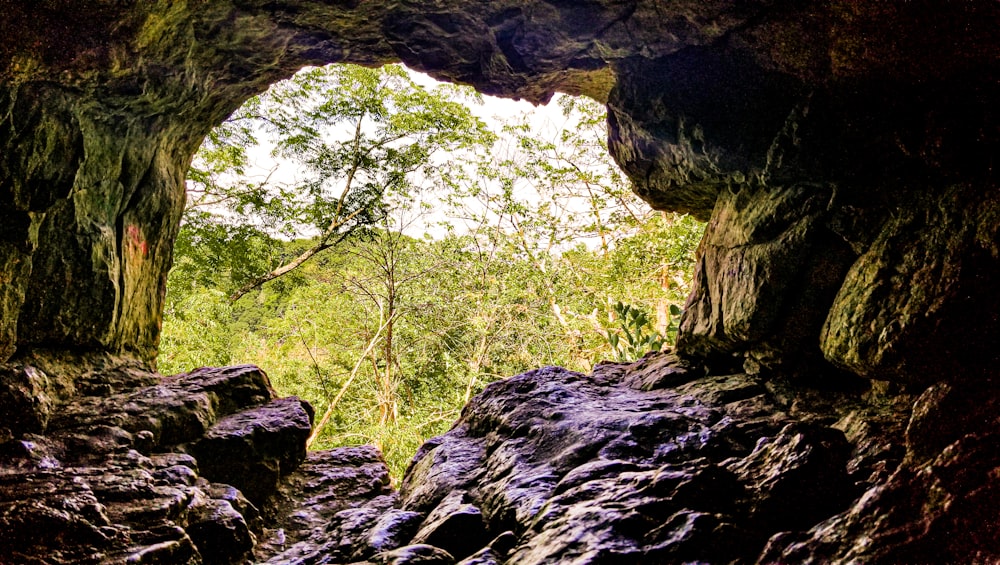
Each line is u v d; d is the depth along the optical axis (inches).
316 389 825.5
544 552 160.2
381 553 208.1
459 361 869.8
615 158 323.6
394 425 697.0
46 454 218.4
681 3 219.9
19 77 209.2
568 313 851.4
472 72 293.9
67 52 214.2
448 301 871.7
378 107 820.0
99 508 192.5
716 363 286.0
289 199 845.2
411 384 891.4
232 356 764.6
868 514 140.9
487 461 251.1
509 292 816.3
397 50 284.5
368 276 865.5
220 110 322.7
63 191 244.5
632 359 403.5
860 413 200.1
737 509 166.9
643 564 149.1
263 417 303.4
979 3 168.6
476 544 202.1
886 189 207.9
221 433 277.4
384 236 850.1
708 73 243.3
